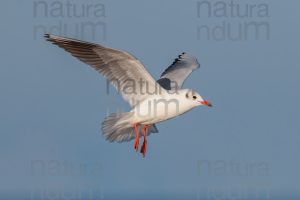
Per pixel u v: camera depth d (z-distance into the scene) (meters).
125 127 14.31
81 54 13.31
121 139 14.52
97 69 13.45
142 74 13.48
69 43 13.16
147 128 14.90
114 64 13.39
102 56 13.29
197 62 16.44
